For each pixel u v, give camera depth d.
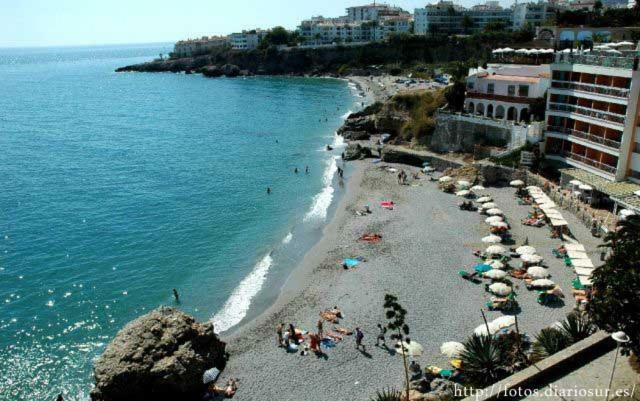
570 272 43.16
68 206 73.62
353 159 90.94
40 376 36.41
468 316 38.41
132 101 191.50
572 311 35.56
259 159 97.31
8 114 164.25
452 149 80.56
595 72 56.94
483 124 75.50
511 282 41.91
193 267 53.00
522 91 76.75
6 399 34.09
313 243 56.81
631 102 51.41
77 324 43.06
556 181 61.59
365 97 168.38
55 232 63.78
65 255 56.88
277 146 108.06
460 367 30.59
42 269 53.50
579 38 109.88
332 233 58.53
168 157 101.88
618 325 23.38
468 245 51.31
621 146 53.03
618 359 23.78
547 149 65.50
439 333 36.59
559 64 62.22
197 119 147.00
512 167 66.94
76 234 63.03
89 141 120.00
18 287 49.66
